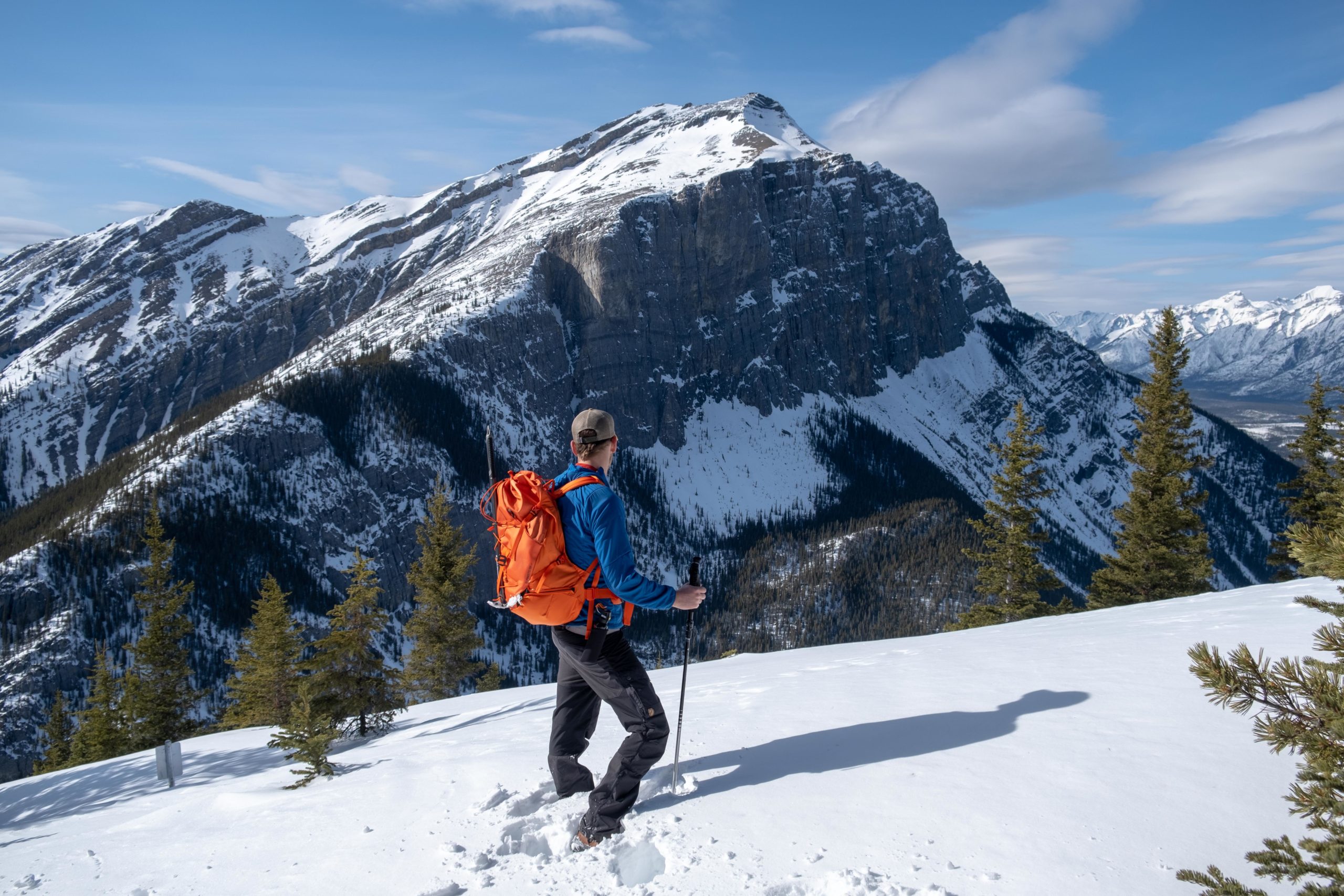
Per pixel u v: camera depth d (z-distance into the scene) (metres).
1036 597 31.12
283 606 31.34
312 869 3.72
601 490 3.87
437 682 34.31
